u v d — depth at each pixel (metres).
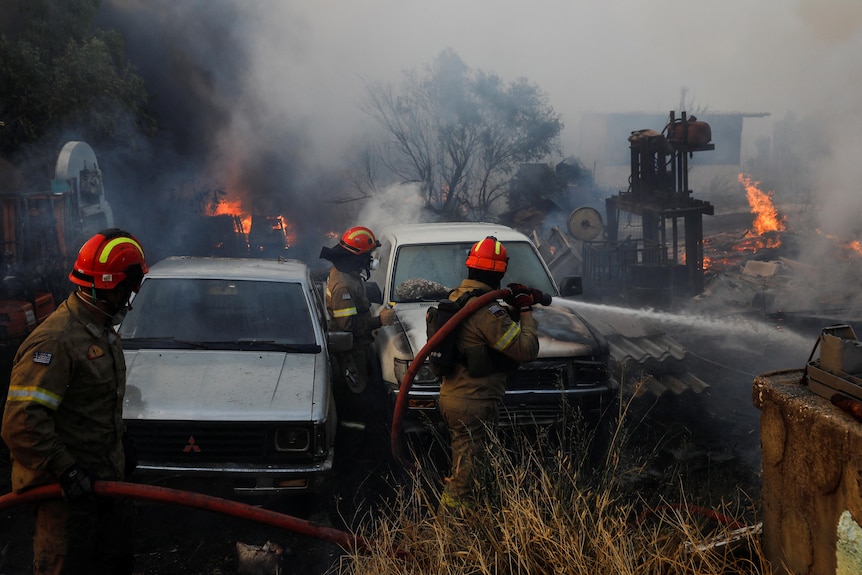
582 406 4.82
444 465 4.77
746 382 7.23
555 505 2.96
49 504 2.67
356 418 5.80
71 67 16.62
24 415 2.48
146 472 3.94
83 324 2.66
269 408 4.10
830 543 2.12
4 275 7.49
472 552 2.89
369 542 3.03
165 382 4.27
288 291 5.30
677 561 2.66
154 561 3.77
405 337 5.12
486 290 3.78
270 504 4.41
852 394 2.14
